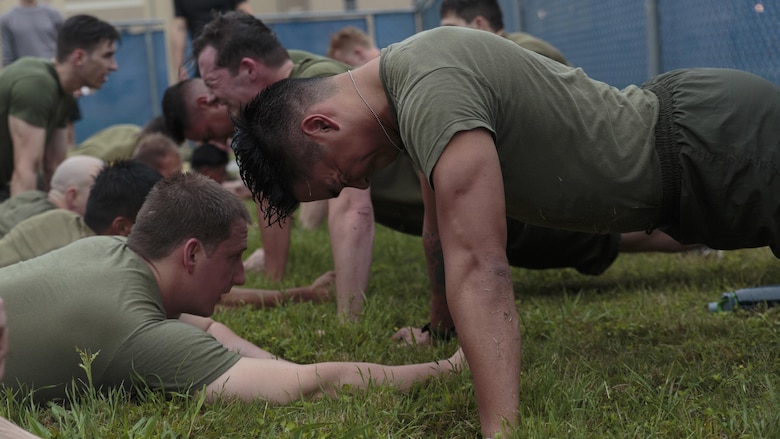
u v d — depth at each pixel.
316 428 2.61
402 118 2.54
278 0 18.27
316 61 4.40
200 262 3.14
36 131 6.47
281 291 4.65
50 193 5.13
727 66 5.09
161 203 3.14
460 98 2.48
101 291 2.96
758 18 4.70
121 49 14.59
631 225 3.00
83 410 2.69
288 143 2.69
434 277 3.66
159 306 3.09
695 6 5.47
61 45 6.61
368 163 2.74
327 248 6.27
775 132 2.95
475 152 2.44
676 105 2.98
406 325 4.20
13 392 2.91
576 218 2.91
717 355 3.29
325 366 2.99
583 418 2.69
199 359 2.92
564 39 8.36
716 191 2.93
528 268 4.95
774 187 2.93
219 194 3.19
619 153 2.86
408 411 2.83
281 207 2.80
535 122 2.71
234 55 4.38
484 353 2.43
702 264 5.10
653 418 2.66
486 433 2.45
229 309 4.38
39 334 2.90
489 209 2.44
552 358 3.32
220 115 5.60
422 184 3.52
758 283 4.49
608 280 5.04
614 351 3.50
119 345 2.90
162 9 17.81
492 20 5.75
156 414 2.67
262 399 2.89
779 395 2.74
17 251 4.32
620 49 6.86
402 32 14.76
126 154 7.50
